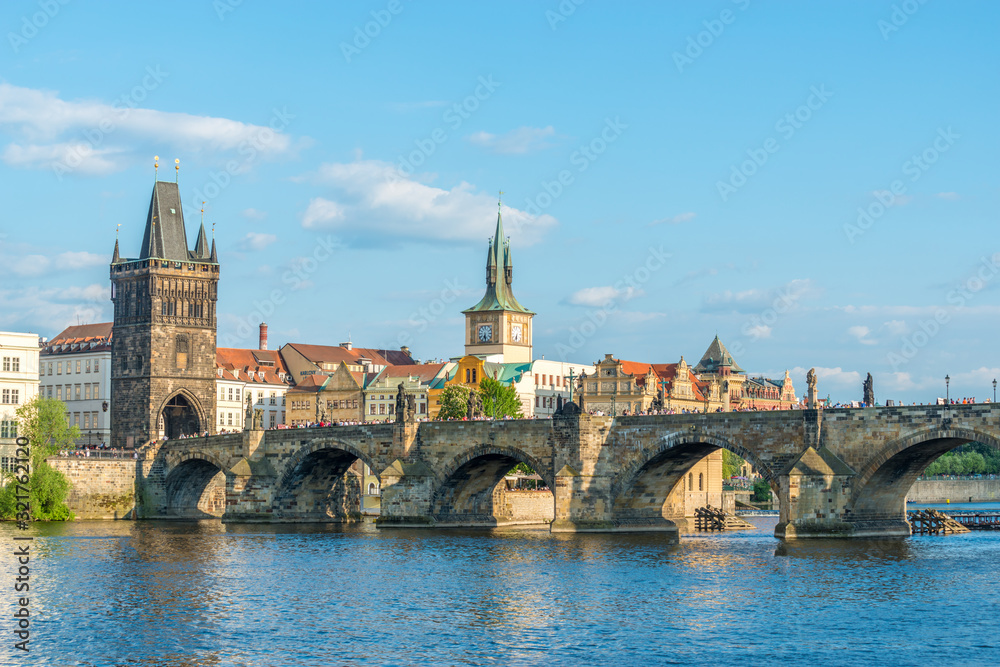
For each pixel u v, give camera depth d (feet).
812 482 479.82
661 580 394.73
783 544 474.90
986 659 286.25
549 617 332.60
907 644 299.99
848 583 385.29
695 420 517.14
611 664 282.56
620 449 539.70
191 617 334.44
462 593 371.56
